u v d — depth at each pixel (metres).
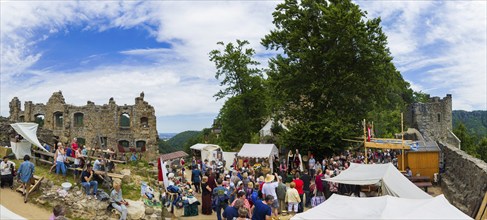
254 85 48.19
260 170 23.78
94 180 17.45
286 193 16.80
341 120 31.61
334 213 8.98
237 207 12.45
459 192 20.30
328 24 32.59
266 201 12.75
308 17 34.62
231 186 16.77
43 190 15.95
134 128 41.75
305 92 33.81
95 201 15.42
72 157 19.27
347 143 31.28
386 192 14.77
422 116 54.03
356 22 32.28
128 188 18.69
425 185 22.25
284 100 36.22
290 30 35.59
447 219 8.30
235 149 47.03
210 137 69.19
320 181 18.38
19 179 16.91
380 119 49.69
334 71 33.62
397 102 52.50
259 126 49.88
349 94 32.97
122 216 14.75
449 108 56.03
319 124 31.44
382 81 33.47
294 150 32.31
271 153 28.55
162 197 17.94
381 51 33.31
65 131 42.19
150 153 41.62
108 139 41.72
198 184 22.48
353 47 32.66
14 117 43.84
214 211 18.31
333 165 23.50
